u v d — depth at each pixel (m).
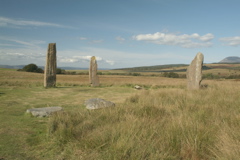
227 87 12.08
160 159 3.15
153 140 3.61
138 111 5.90
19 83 18.83
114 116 5.36
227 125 4.17
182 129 3.97
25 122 5.59
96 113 5.71
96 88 16.27
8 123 5.46
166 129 4.12
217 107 6.36
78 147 3.65
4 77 33.69
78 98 10.67
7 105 8.15
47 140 4.20
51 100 9.85
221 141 3.45
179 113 5.72
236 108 6.19
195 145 3.44
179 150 3.45
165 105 7.18
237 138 3.51
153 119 4.98
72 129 4.30
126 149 3.30
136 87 16.47
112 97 11.40
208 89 11.51
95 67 18.69
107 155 3.32
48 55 15.70
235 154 3.01
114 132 3.93
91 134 4.08
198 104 7.33
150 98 8.80
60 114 5.43
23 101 9.33
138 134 3.85
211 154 3.29
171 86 19.28
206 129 4.07
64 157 3.47
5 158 3.45
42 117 6.17
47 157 3.51
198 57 14.14
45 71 15.63
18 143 4.09
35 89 14.30
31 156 3.55
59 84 19.17
